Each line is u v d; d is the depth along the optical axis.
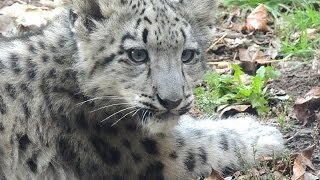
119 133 9.00
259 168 9.50
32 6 14.30
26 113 8.80
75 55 8.73
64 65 8.81
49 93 8.86
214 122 10.17
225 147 9.70
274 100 11.15
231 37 13.31
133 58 8.52
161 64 8.44
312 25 13.05
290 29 13.10
